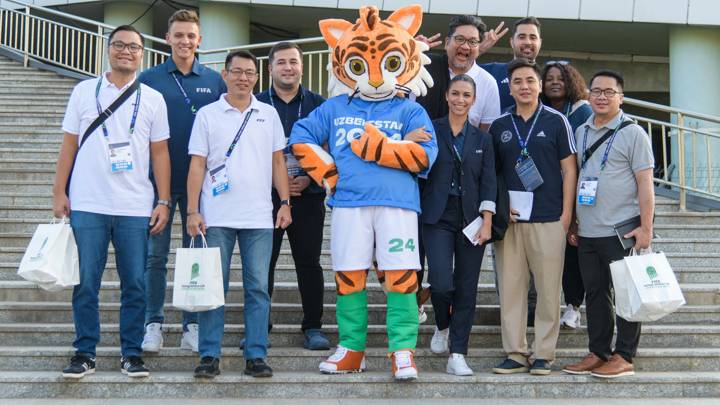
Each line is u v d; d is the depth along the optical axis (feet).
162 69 18.07
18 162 28.22
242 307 19.22
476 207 16.99
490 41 20.02
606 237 16.88
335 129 16.97
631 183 16.93
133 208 15.89
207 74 18.38
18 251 22.07
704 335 19.04
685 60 43.50
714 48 43.45
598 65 50.44
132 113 15.99
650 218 16.56
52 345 17.90
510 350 17.21
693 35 43.37
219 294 15.67
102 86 16.08
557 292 17.08
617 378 16.74
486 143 17.37
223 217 16.17
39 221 23.84
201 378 15.93
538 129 17.44
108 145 15.78
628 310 16.07
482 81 19.07
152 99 16.34
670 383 16.79
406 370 15.93
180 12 18.10
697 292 21.21
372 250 16.63
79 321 15.84
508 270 17.38
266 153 16.57
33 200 25.86
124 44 15.92
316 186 17.98
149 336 17.08
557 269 17.08
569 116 19.11
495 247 17.81
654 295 15.70
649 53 50.06
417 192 16.71
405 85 17.04
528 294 19.52
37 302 19.63
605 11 42.93
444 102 18.94
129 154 15.81
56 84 38.14
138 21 46.65
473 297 17.08
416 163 16.22
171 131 17.74
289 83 18.20
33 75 39.27
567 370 17.06
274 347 18.25
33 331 17.89
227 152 16.33
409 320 16.37
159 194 16.39
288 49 18.21
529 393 16.61
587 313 17.22
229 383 16.01
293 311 19.40
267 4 43.91
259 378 16.07
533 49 19.89
